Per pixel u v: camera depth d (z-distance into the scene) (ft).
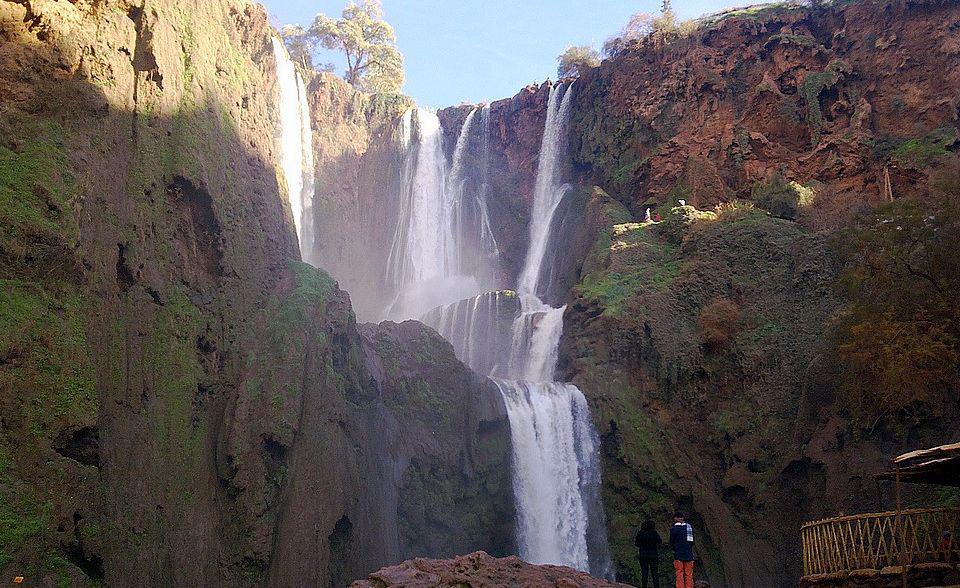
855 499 113.29
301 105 187.42
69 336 78.07
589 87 203.62
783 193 156.97
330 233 192.85
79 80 90.27
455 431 129.49
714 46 185.16
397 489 117.29
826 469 117.70
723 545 123.75
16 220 77.10
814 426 123.24
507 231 212.23
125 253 91.50
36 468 71.51
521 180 217.36
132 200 94.02
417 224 216.33
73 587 71.10
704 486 130.21
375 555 107.14
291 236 128.26
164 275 97.40
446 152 231.50
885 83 164.55
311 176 188.55
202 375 99.25
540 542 128.77
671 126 183.01
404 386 127.24
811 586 60.70
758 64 178.50
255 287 113.39
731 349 137.39
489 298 168.25
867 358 106.63
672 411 137.39
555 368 149.89
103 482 80.89
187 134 104.42
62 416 74.90
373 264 203.92
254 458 97.96
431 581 44.14
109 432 83.30
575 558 128.26
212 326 102.73
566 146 207.62
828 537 60.23
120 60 97.09
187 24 111.65
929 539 54.34
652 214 175.94
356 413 114.42
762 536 124.67
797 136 169.27
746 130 172.76
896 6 165.99
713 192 170.09
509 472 130.00
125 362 87.61
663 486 130.21
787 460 124.67
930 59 160.76
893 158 152.76
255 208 119.44
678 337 140.56
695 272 147.33
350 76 259.80
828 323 128.47
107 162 91.04
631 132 190.70
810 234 144.77
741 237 147.54
